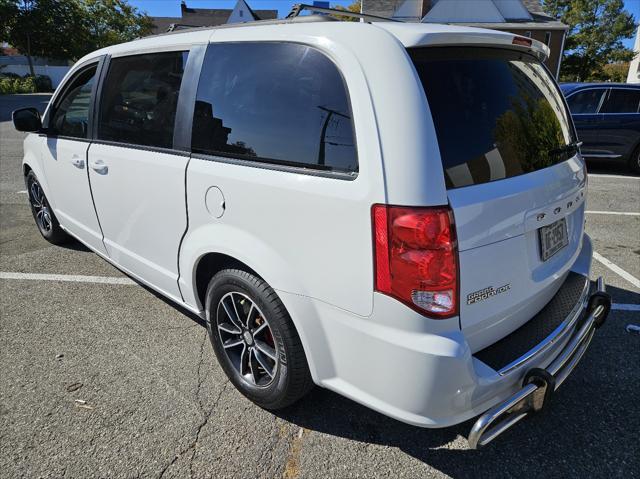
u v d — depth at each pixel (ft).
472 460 7.04
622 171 29.78
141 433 7.47
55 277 12.96
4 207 19.27
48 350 9.61
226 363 8.33
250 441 7.34
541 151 6.95
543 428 7.65
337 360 6.32
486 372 5.85
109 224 10.52
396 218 5.33
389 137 5.40
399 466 6.93
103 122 10.19
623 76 147.02
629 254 15.26
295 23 6.87
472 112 5.96
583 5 146.72
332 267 5.99
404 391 5.69
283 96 6.57
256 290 7.01
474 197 5.57
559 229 7.36
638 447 7.27
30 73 125.49
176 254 8.64
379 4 105.70
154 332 10.31
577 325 7.57
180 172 7.97
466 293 5.63
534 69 7.61
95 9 139.95
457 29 6.20
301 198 6.15
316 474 6.78
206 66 7.79
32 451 7.11
